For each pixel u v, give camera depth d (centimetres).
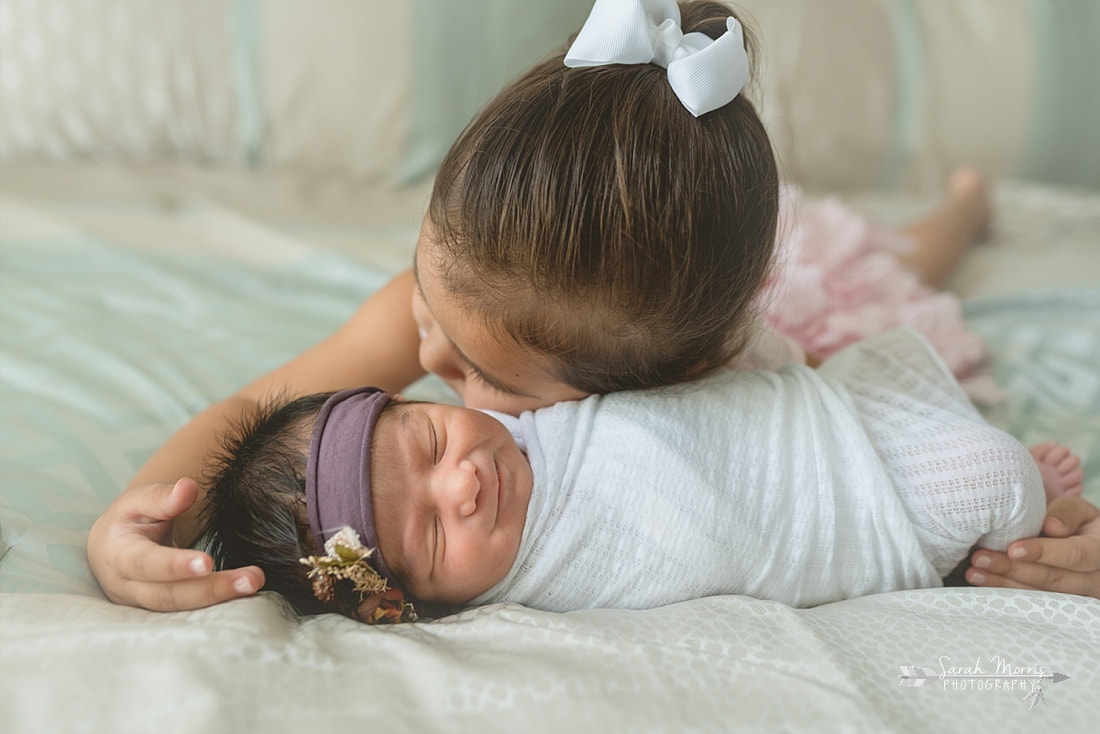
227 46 181
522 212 73
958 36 206
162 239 155
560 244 73
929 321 127
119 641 62
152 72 178
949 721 62
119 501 76
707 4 88
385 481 76
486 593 79
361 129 189
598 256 73
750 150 79
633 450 80
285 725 56
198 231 160
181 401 108
